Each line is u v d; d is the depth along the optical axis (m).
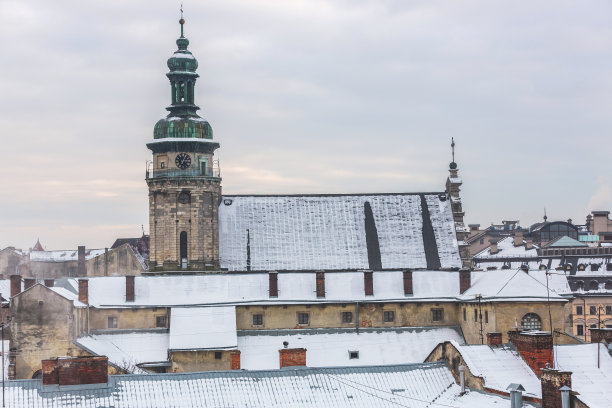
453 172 192.75
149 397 95.12
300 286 171.25
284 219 187.12
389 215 189.75
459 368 104.31
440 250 187.12
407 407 99.00
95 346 152.50
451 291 173.88
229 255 182.75
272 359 161.50
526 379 105.25
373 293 171.62
